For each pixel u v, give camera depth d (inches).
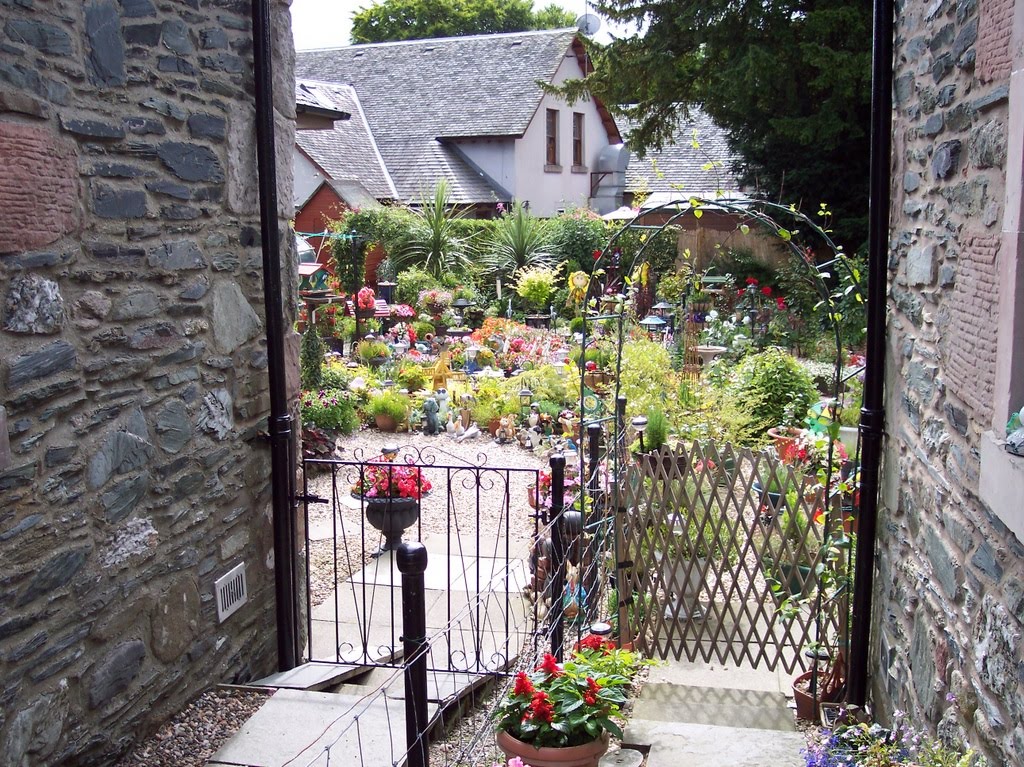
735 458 179.9
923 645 118.8
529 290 647.1
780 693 170.6
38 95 103.3
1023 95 83.8
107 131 115.2
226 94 141.0
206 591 140.4
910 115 132.0
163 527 129.3
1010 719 86.7
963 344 103.7
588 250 719.1
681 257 636.7
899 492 134.6
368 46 984.9
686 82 639.1
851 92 561.6
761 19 591.2
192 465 135.7
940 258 115.3
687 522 181.8
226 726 134.3
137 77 120.7
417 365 446.9
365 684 161.6
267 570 158.9
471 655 172.2
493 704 142.7
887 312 145.9
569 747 116.9
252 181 149.1
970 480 99.7
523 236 715.4
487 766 135.5
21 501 102.9
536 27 1353.3
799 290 562.6
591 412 287.4
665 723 152.1
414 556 107.6
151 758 124.1
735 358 435.8
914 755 111.4
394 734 134.5
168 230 128.3
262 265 153.4
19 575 102.7
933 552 115.2
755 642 185.8
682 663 186.1
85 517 113.6
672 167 935.0
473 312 647.8
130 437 121.6
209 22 136.3
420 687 110.3
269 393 157.2
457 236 722.8
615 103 662.5
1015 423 86.0
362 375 430.3
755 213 180.7
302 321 412.2
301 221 733.3
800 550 174.9
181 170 130.6
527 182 877.2
